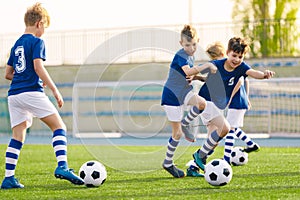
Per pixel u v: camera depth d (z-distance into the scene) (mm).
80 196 9844
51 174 13633
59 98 10578
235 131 15469
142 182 11578
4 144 28484
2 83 40625
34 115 10672
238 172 13312
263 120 33781
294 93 33031
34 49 10477
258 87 33812
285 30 39031
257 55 39219
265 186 10836
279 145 25000
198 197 9555
